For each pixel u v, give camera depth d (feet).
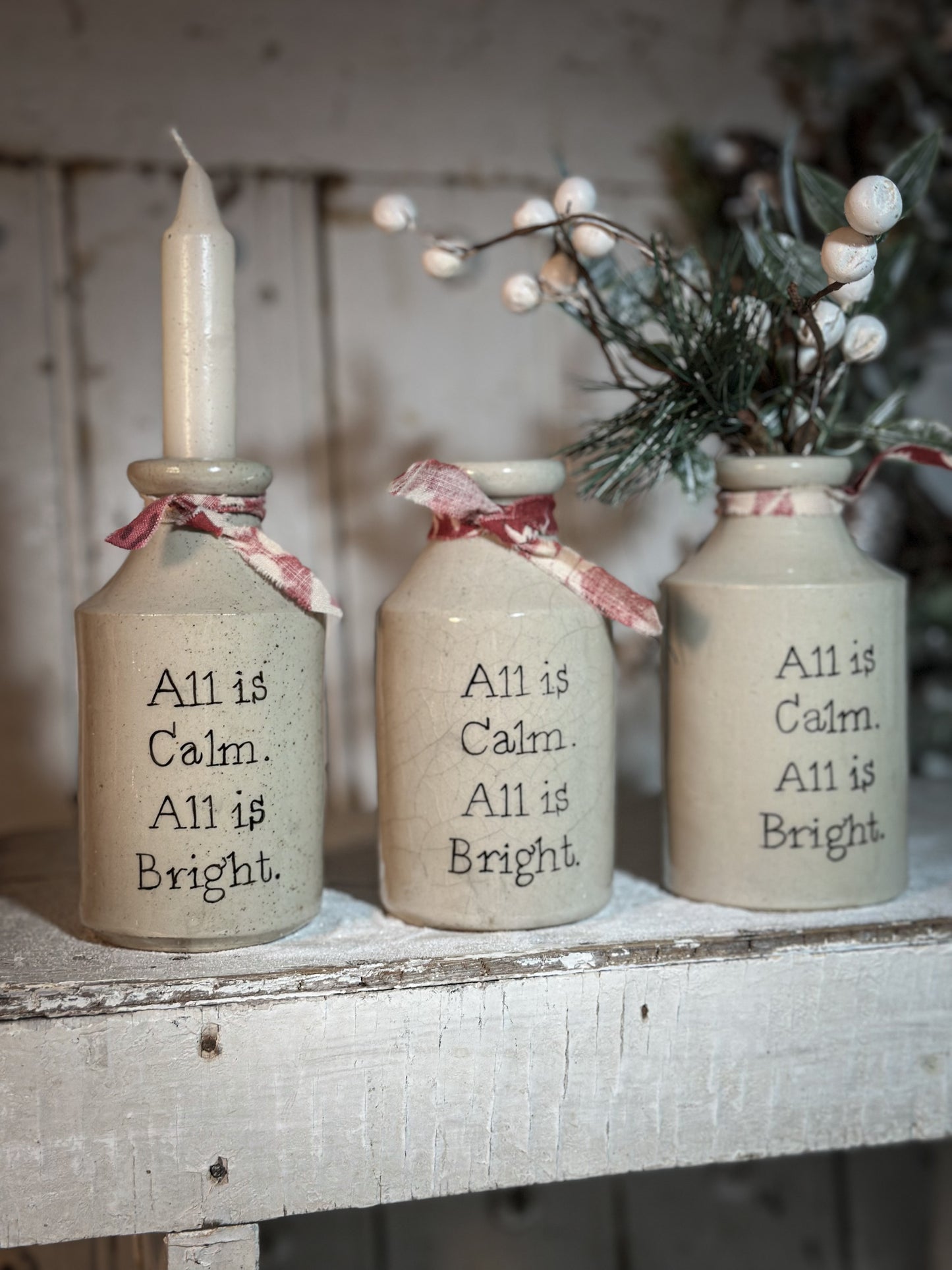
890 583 1.50
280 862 1.39
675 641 1.52
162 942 1.37
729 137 2.25
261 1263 2.19
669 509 2.32
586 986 1.35
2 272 2.07
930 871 1.65
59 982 1.29
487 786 1.40
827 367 1.57
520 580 1.42
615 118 2.30
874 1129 1.43
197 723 1.35
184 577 1.37
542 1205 2.30
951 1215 2.30
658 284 1.62
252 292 2.17
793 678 1.46
